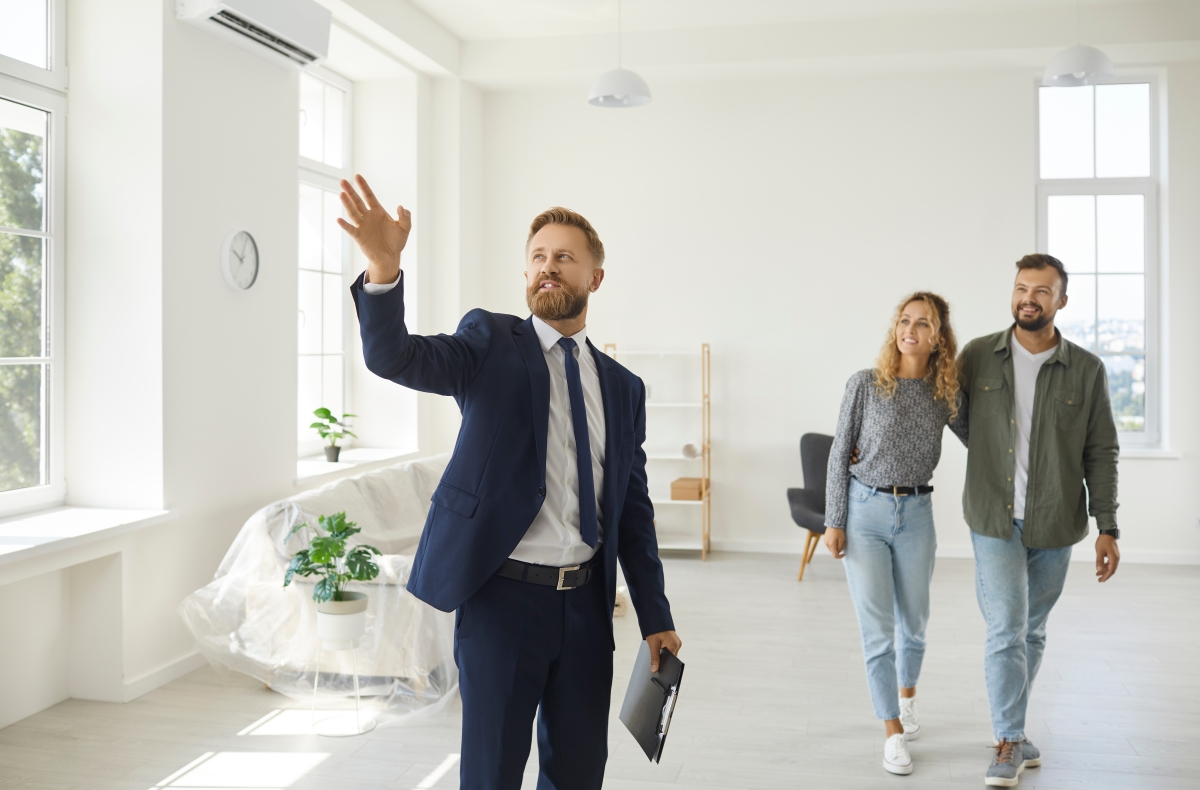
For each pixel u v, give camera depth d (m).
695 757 3.14
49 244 3.79
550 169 6.89
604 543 1.89
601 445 1.91
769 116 6.60
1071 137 6.41
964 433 3.03
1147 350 6.32
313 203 5.95
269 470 4.54
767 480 6.65
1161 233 6.27
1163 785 2.89
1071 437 2.84
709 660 4.20
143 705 3.63
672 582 5.73
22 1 3.66
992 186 6.33
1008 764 2.87
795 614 4.98
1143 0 5.72
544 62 6.43
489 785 1.76
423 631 3.58
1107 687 3.79
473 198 6.81
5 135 3.58
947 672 3.97
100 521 3.55
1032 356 2.90
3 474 3.62
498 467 1.75
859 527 3.00
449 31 6.32
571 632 1.84
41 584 3.59
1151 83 6.32
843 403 3.04
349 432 5.79
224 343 4.20
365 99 6.36
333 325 6.16
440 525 1.76
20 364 3.67
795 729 3.38
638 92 5.41
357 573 3.34
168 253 3.83
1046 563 2.94
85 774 3.00
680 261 6.74
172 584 3.93
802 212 6.57
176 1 3.85
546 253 1.83
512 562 1.78
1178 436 6.15
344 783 2.93
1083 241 6.38
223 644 3.64
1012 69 6.29
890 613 3.01
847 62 6.17
